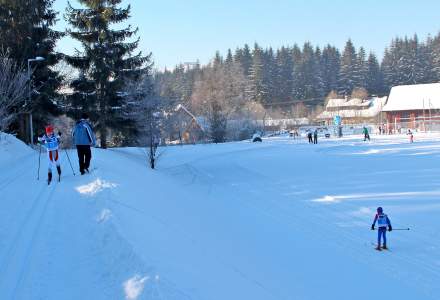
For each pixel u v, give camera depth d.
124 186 13.62
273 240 13.41
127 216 9.99
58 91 44.88
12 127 41.41
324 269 10.91
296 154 43.03
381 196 19.64
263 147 52.25
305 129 100.00
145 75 44.09
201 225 13.80
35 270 7.24
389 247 12.60
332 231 14.45
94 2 41.97
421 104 94.19
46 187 13.25
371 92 141.25
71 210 10.51
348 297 9.33
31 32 39.38
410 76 138.50
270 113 120.31
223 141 70.00
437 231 13.87
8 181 14.59
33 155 25.38
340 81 144.00
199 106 96.25
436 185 22.12
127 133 44.50
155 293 6.22
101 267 7.40
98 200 11.04
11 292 6.49
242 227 14.88
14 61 36.00
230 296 7.64
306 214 17.05
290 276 10.28
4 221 9.58
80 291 6.62
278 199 20.34
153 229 9.98
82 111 42.66
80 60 42.88
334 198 19.59
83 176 14.98
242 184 25.78
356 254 12.11
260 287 9.08
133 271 6.97
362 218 15.98
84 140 15.45
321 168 31.08
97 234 8.72
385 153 41.34
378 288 9.84
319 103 138.75
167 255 8.33
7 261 7.50
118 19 43.22
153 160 33.34
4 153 23.33
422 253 12.02
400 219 15.41
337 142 60.22
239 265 10.38
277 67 140.88
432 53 138.00
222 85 113.25
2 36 37.34
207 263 9.35
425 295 9.49
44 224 9.45
